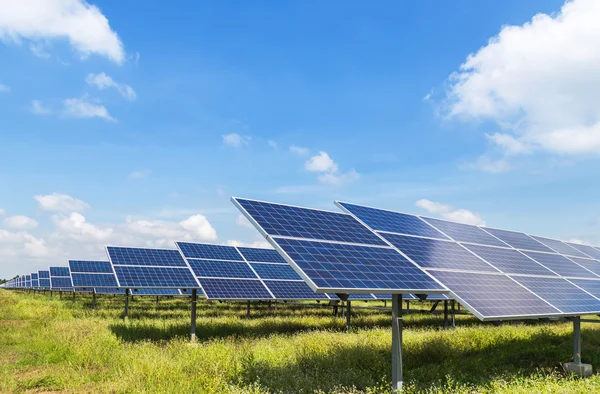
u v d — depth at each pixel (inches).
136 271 1039.6
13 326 939.3
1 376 515.2
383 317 1205.7
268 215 488.4
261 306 1583.4
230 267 1031.0
